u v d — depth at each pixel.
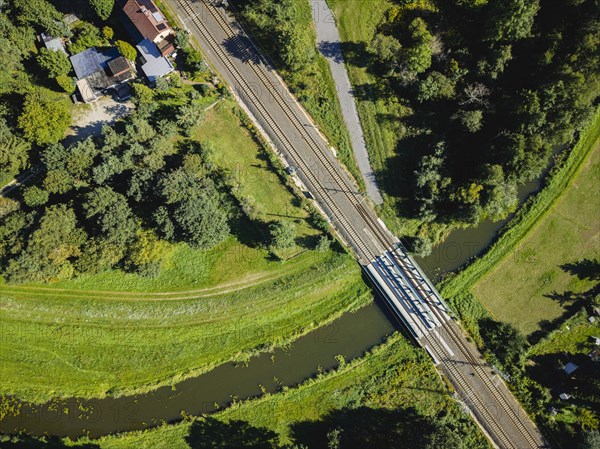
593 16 50.12
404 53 54.88
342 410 58.59
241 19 58.81
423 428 56.44
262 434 58.78
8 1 55.41
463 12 54.91
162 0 59.00
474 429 57.56
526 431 57.50
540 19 52.97
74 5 58.81
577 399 57.00
